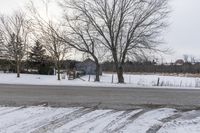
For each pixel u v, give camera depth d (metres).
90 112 10.13
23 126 8.14
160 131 7.74
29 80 33.59
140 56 30.62
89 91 16.77
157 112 10.34
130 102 12.56
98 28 30.12
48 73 56.19
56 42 34.59
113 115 9.72
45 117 9.30
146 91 17.58
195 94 16.36
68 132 7.59
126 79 43.59
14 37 42.69
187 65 68.62
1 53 45.56
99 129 7.91
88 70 55.31
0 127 8.01
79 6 29.70
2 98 13.20
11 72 57.56
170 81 39.94
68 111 10.25
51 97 13.75
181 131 7.72
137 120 9.03
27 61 54.00
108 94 15.39
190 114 10.15
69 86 20.52
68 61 42.19
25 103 11.82
